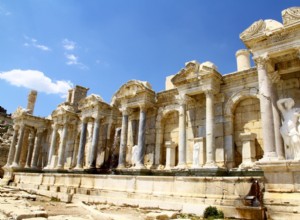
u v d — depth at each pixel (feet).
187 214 50.06
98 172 94.27
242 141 66.33
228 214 46.21
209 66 71.10
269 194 44.93
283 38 51.42
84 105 108.58
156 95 90.33
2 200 55.01
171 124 88.38
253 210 43.01
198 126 78.69
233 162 68.69
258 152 66.69
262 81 52.75
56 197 76.28
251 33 54.75
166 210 55.06
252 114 70.18
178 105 85.20
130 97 90.33
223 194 50.80
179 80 77.00
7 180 119.34
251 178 47.65
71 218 36.22
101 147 106.42
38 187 97.30
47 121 140.56
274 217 41.73
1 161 161.58
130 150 94.89
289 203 41.68
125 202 63.67
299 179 43.52
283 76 62.03
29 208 42.98
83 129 107.55
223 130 72.33
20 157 142.00
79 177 84.64
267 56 52.85
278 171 45.93
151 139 90.33
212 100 70.74
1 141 179.42
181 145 73.46
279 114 52.90
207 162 65.57
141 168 79.10
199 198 53.36
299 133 47.06
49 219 34.60
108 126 106.01
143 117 85.76
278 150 49.96
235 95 72.28
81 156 104.63
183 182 57.98
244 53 81.35
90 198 71.26
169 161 80.89
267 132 49.78
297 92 59.41
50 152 120.26
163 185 61.57
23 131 132.16
